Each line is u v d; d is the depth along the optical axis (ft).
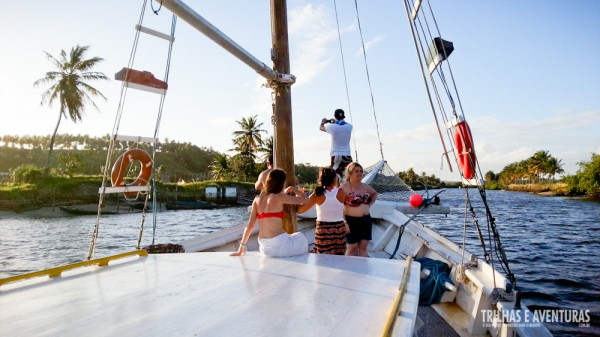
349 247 14.74
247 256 11.34
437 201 16.21
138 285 8.40
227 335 5.68
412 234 18.69
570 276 40.55
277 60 14.89
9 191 116.26
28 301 7.35
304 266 9.94
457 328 11.02
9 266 53.93
